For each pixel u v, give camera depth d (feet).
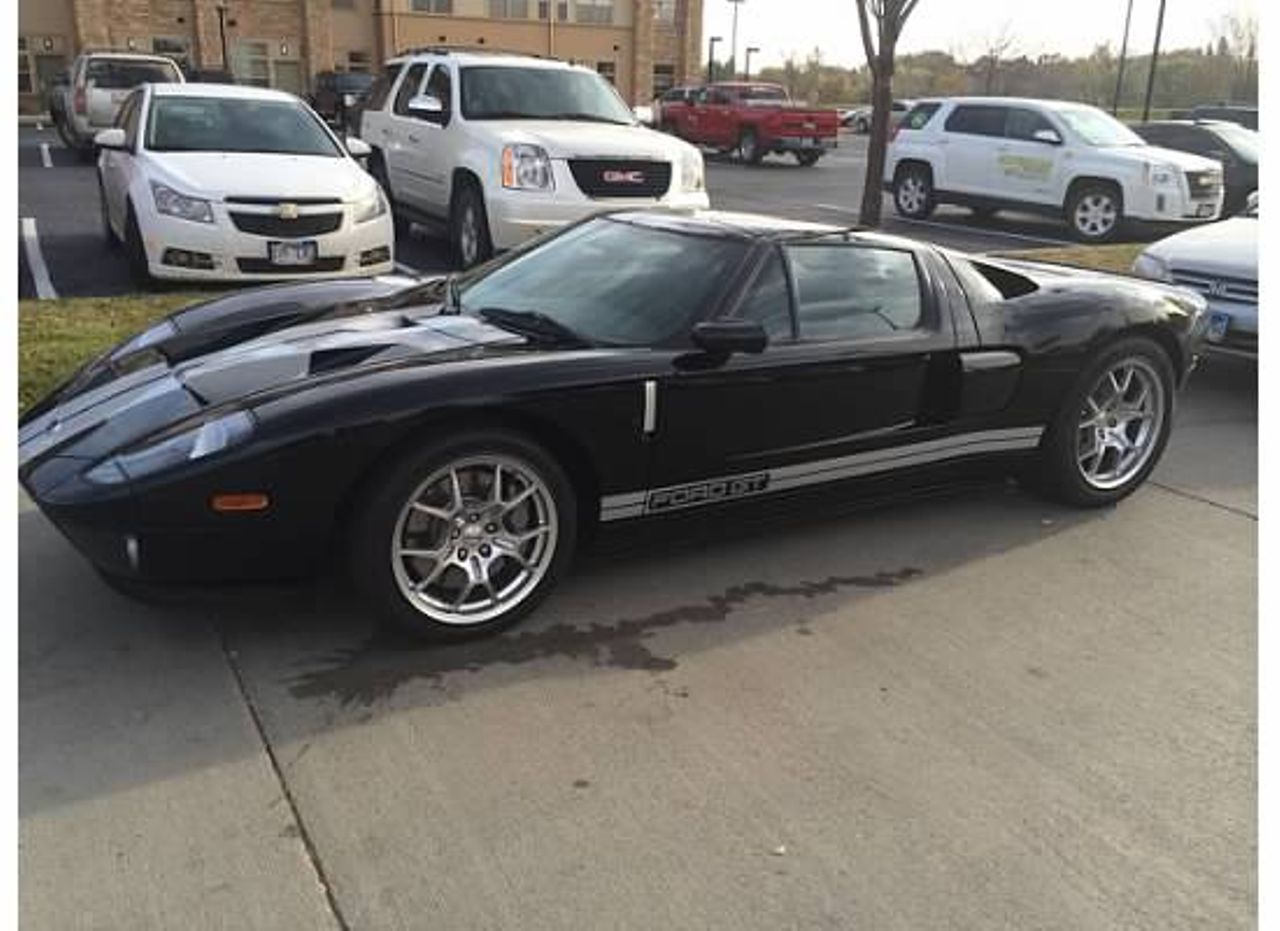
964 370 14.42
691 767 9.48
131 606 11.76
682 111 91.50
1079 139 46.24
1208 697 11.02
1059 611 12.84
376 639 11.41
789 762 9.62
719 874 8.18
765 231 13.69
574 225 15.51
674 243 13.84
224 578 10.55
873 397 13.78
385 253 26.99
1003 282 16.49
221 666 10.77
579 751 9.64
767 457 13.11
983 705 10.71
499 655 11.25
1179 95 182.39
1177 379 16.65
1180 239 24.23
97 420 11.33
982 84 196.95
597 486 12.05
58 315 21.95
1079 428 15.75
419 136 32.91
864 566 13.84
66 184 49.85
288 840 8.36
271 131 28.30
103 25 123.95
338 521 10.75
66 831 8.33
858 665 11.37
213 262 24.72
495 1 140.36
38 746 9.37
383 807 8.79
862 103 220.84
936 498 16.28
